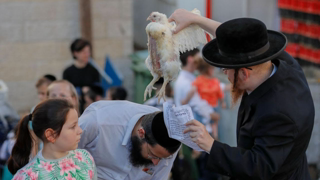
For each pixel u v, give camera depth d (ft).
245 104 10.50
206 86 23.48
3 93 21.91
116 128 12.45
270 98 10.06
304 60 24.84
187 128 10.09
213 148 9.81
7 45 28.68
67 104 11.20
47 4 28.76
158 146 11.34
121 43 30.32
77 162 11.46
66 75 25.21
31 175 10.87
